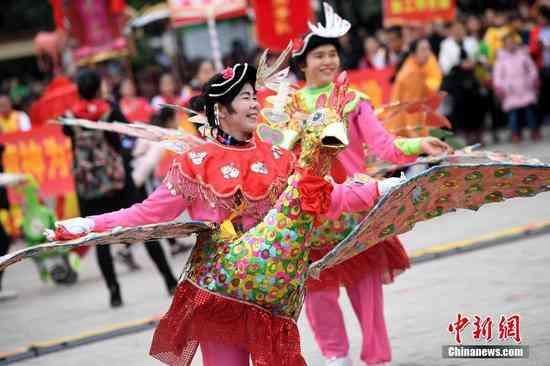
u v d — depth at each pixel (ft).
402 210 28.07
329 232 32.81
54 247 25.00
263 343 25.89
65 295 59.62
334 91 26.45
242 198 26.45
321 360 37.42
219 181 26.32
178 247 68.44
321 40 34.04
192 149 26.91
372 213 26.30
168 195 26.45
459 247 53.31
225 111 27.02
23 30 153.17
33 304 58.18
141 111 84.07
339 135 24.71
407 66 68.74
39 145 82.43
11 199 81.46
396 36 91.50
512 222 59.62
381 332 33.50
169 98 83.51
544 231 54.85
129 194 53.62
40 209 63.46
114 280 52.60
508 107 97.04
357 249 29.07
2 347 46.75
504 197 29.63
